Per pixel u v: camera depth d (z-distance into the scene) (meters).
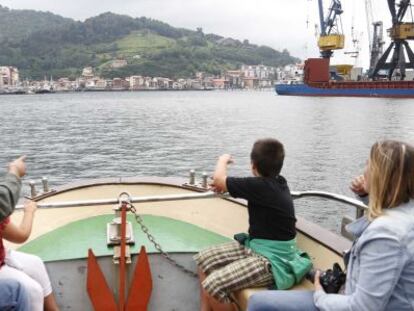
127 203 2.95
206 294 2.90
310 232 3.47
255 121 51.72
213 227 3.86
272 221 2.76
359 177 2.79
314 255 3.25
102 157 27.53
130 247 3.21
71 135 39.12
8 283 2.30
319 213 15.07
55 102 105.94
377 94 82.25
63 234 3.44
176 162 25.70
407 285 1.89
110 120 54.47
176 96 146.38
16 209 2.85
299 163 25.42
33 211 2.82
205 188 4.44
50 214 3.98
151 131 42.06
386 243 1.88
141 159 26.75
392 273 1.86
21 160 2.65
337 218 14.58
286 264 2.71
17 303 2.28
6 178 2.44
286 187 2.88
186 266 3.21
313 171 23.16
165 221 3.79
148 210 4.12
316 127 44.47
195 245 3.30
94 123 50.56
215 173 2.92
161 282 3.19
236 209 4.18
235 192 2.79
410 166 1.94
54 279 3.06
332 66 100.50
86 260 3.08
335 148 31.02
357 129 42.25
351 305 1.94
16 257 2.69
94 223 3.68
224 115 61.22
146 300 3.07
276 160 2.80
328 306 2.08
